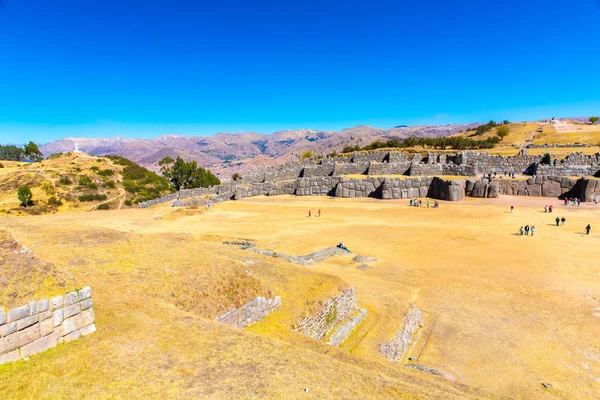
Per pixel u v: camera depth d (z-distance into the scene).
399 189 61.81
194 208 56.56
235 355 8.87
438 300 20.67
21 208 63.31
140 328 9.74
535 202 53.81
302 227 41.44
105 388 7.22
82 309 9.05
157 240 17.80
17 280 8.32
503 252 29.83
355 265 27.02
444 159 76.12
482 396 10.43
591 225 38.91
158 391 7.23
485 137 139.38
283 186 72.94
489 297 20.89
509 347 15.69
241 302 12.95
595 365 14.25
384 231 38.50
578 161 64.62
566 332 16.78
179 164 100.69
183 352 8.78
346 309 16.52
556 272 24.73
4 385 6.95
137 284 12.41
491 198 57.25
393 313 17.34
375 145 131.75
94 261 14.19
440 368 14.19
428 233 37.16
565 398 12.27
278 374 8.19
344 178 68.50
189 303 11.93
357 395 7.74
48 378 7.32
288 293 15.30
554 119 179.75
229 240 32.84
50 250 15.25
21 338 7.70
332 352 11.48
